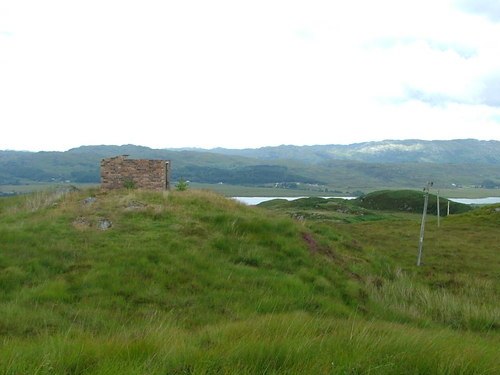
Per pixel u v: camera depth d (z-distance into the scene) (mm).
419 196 129375
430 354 6746
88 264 13961
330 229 26016
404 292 17078
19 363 5789
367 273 19328
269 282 14406
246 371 5734
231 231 18531
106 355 6316
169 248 15734
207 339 7652
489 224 51938
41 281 12695
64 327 9680
